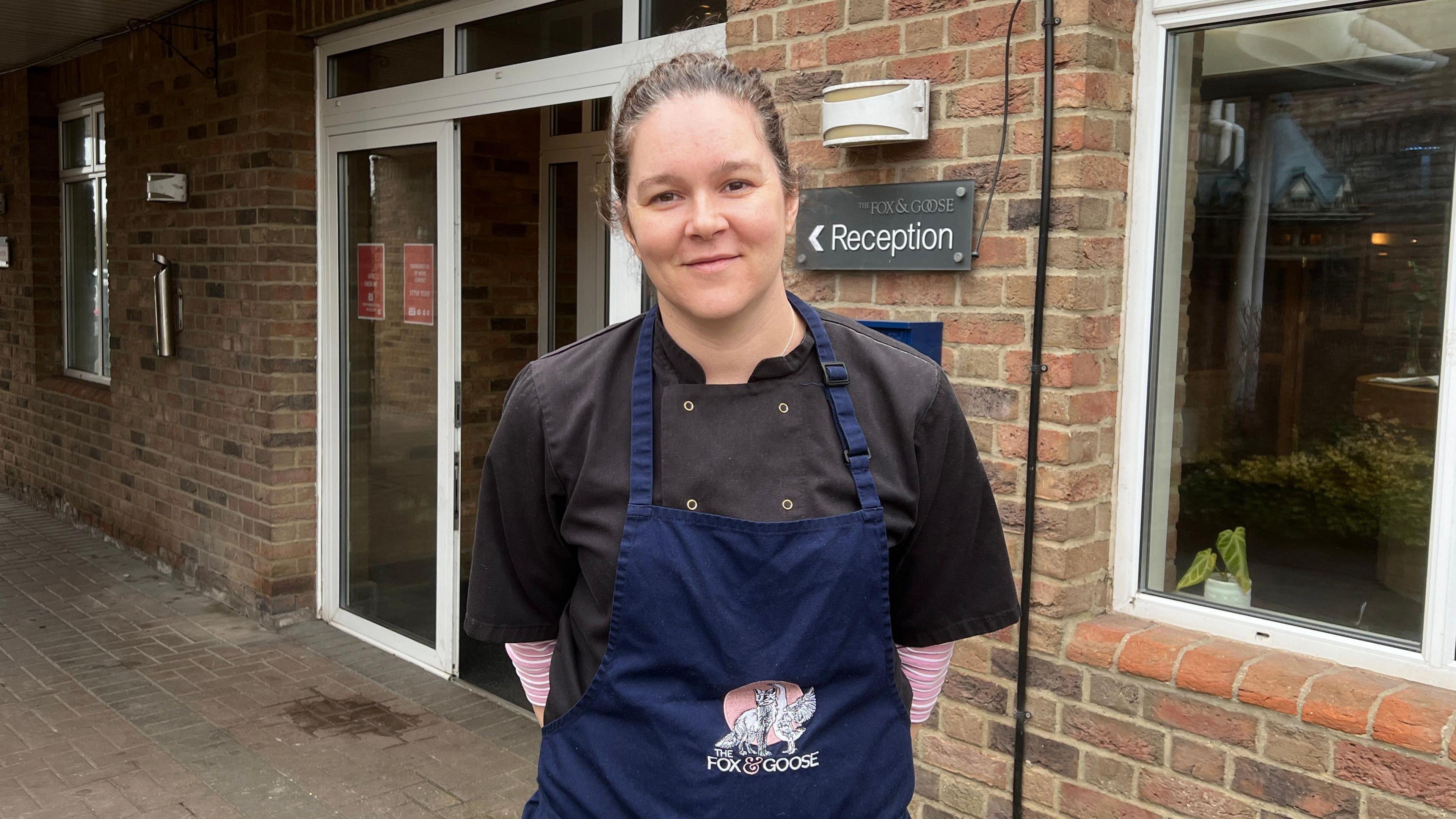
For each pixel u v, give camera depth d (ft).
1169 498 9.93
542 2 14.42
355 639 18.35
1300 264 9.12
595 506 4.86
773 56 11.31
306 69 18.38
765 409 4.78
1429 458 8.43
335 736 14.42
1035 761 9.84
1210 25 9.39
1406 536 8.57
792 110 11.16
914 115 9.95
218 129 19.27
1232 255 9.49
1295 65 9.02
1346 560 8.92
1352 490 8.87
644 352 4.93
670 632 4.69
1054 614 9.61
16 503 29.14
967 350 10.00
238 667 17.06
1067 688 9.59
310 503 19.08
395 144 16.88
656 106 4.57
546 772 5.12
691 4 12.50
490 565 5.41
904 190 10.26
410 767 13.52
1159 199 9.69
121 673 16.74
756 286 4.59
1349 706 8.07
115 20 20.72
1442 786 7.64
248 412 19.11
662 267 4.61
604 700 4.83
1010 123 9.55
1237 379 9.50
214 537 20.51
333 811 12.37
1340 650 8.78
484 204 20.53
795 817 4.74
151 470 22.54
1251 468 9.45
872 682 4.84
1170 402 9.87
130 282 22.59
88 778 13.11
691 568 4.67
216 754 13.83
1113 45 9.39
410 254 16.88
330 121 18.21
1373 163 8.69
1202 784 8.83
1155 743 9.07
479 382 20.79
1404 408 8.57
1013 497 9.80
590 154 19.86
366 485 18.21
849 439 4.75
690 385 4.85
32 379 28.48
